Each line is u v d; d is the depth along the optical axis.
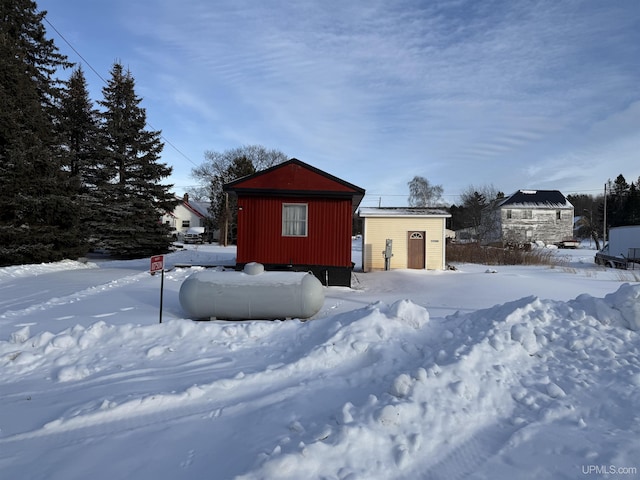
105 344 5.91
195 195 64.75
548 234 52.38
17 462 3.21
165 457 3.25
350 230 14.56
